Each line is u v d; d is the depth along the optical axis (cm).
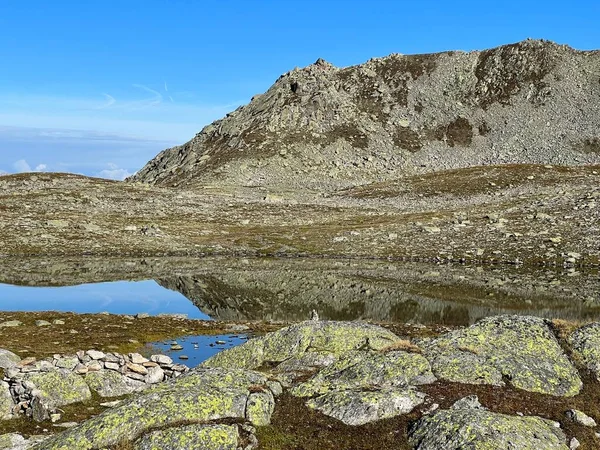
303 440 1542
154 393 1608
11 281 5481
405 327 3512
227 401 1606
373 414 1620
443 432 1477
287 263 6788
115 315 3828
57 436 1487
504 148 16062
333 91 18925
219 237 8544
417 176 13988
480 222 8600
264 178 15000
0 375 2231
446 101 18362
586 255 6538
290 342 2311
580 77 18225
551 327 2184
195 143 18738
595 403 1748
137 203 11106
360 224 9344
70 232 8356
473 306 4375
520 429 1491
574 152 15188
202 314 4166
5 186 11862
